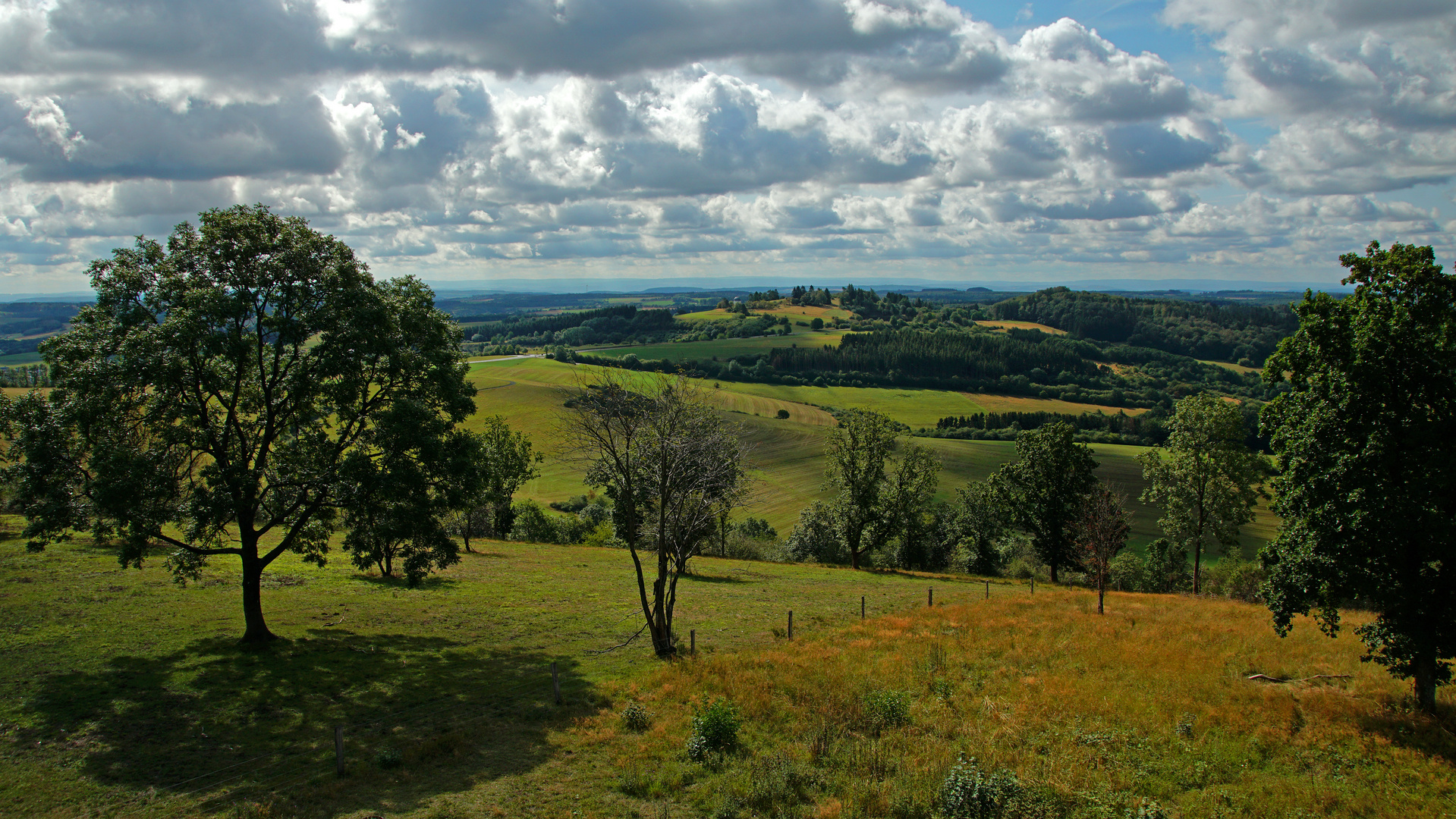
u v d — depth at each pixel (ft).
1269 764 53.01
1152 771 52.24
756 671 75.36
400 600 110.83
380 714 64.64
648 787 50.60
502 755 55.98
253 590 81.66
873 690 68.95
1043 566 235.81
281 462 80.07
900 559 238.48
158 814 46.39
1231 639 88.17
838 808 46.73
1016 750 55.36
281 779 51.60
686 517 91.09
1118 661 77.66
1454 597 58.08
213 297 72.54
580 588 128.77
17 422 72.90
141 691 66.69
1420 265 59.82
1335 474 59.77
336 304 79.36
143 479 69.31
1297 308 66.74
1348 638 88.07
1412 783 49.49
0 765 52.49
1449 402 58.13
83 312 77.30
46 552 116.67
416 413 79.66
